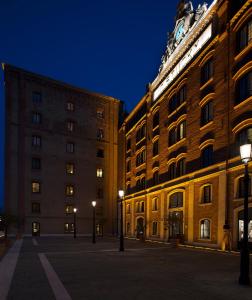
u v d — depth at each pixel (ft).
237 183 71.97
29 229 166.09
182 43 106.93
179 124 106.63
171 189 107.76
